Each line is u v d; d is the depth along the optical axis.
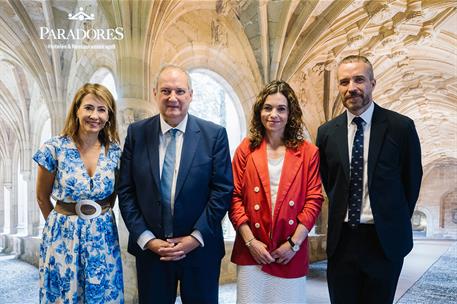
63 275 2.19
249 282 2.30
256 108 2.48
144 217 2.21
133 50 5.33
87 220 2.23
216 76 7.51
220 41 7.32
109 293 2.25
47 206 2.36
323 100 11.22
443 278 7.27
